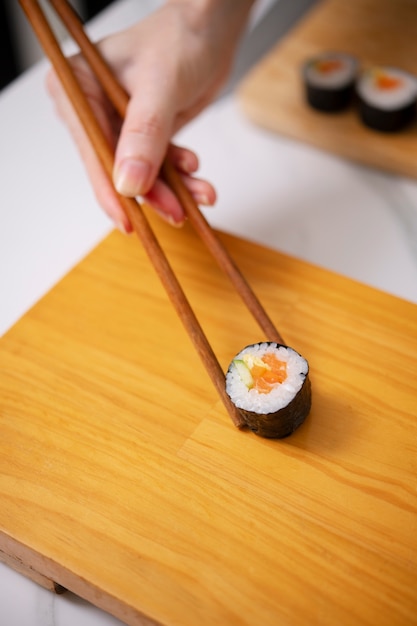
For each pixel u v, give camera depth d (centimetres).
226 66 57
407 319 46
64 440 43
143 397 44
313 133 59
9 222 57
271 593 39
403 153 57
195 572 39
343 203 56
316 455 42
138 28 52
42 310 48
